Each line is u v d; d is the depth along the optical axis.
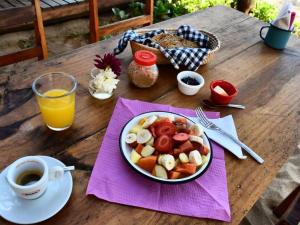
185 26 1.14
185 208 0.63
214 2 3.06
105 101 0.89
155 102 0.92
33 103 0.85
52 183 0.62
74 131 0.78
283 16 1.25
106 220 0.59
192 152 0.67
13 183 0.56
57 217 0.59
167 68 1.08
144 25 1.64
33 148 0.72
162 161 0.65
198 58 1.02
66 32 2.77
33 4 1.16
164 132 0.70
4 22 1.10
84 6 2.28
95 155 0.72
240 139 0.83
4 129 0.76
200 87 0.96
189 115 0.88
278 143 0.83
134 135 0.72
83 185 0.65
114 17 3.06
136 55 0.91
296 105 0.99
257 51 1.28
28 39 2.56
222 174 0.71
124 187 0.65
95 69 0.97
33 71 0.98
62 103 0.74
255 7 3.01
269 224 1.30
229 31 1.41
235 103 0.96
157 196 0.65
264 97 1.01
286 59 1.25
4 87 0.89
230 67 1.15
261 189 0.69
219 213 0.62
